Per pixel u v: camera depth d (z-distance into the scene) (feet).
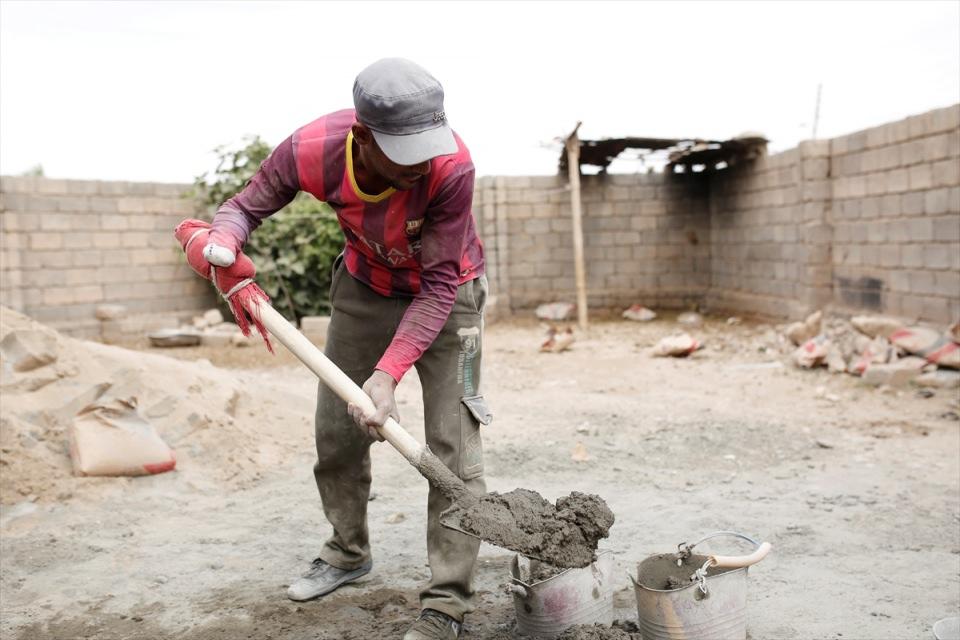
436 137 7.65
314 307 43.83
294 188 9.00
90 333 39.86
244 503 14.71
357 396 8.29
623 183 48.01
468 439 9.53
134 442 15.37
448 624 9.20
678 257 48.34
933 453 17.63
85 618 10.40
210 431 16.69
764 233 41.98
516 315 48.34
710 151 44.34
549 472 16.69
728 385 26.11
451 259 8.71
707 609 8.45
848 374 26.78
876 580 11.17
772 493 15.10
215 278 8.55
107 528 13.41
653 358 32.53
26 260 38.37
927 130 29.07
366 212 8.72
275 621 10.21
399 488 15.53
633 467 16.98
